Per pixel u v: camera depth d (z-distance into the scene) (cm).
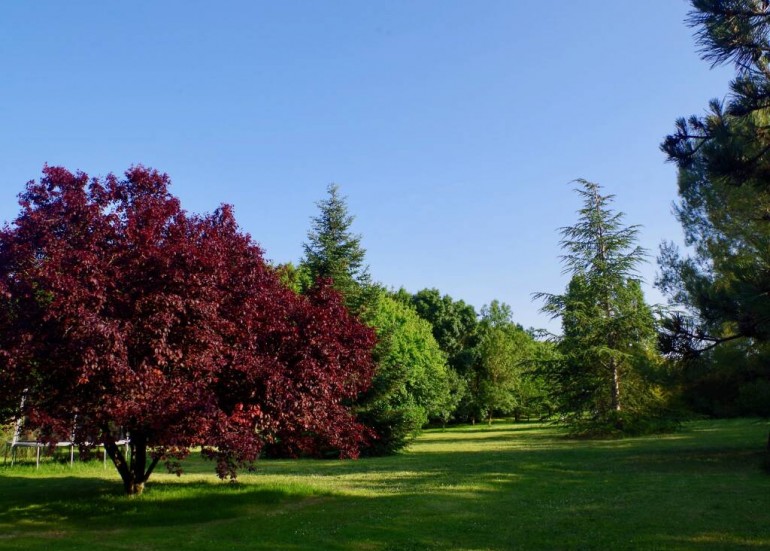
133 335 988
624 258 3338
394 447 2495
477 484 1432
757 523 914
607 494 1241
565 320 3406
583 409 3275
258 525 975
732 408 1579
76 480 1590
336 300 1345
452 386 5519
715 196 1794
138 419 967
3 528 980
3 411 1109
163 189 1180
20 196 1088
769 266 948
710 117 891
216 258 1061
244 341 1136
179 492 1258
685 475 1510
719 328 1070
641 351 3089
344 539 869
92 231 1061
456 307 6962
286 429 1184
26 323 998
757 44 799
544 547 810
